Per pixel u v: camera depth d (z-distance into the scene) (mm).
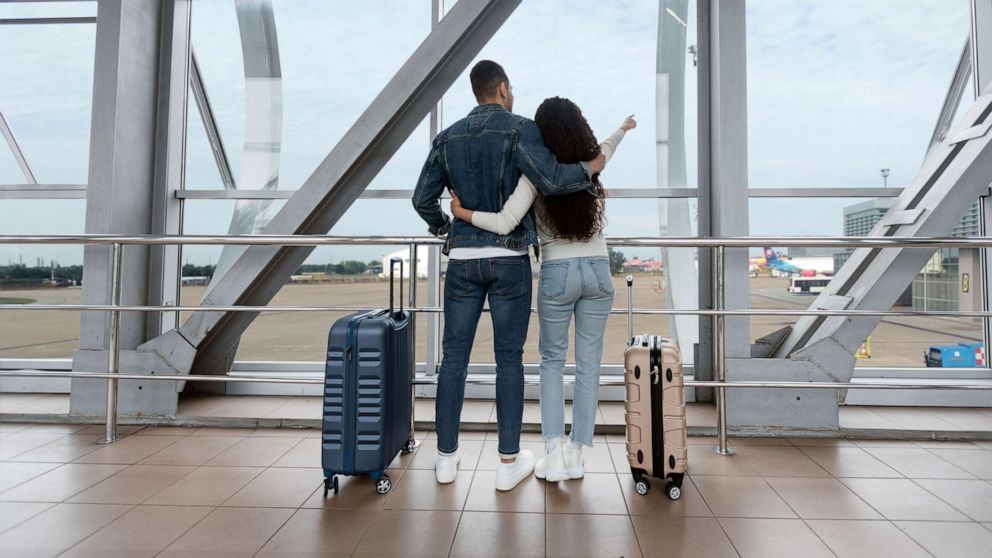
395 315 1875
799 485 1688
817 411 2248
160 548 1271
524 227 1599
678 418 1559
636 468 1605
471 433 2289
